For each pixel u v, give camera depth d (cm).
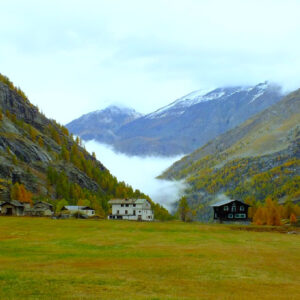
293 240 7988
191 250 6031
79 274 4009
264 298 3381
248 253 5925
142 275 4116
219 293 3506
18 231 8369
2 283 3525
